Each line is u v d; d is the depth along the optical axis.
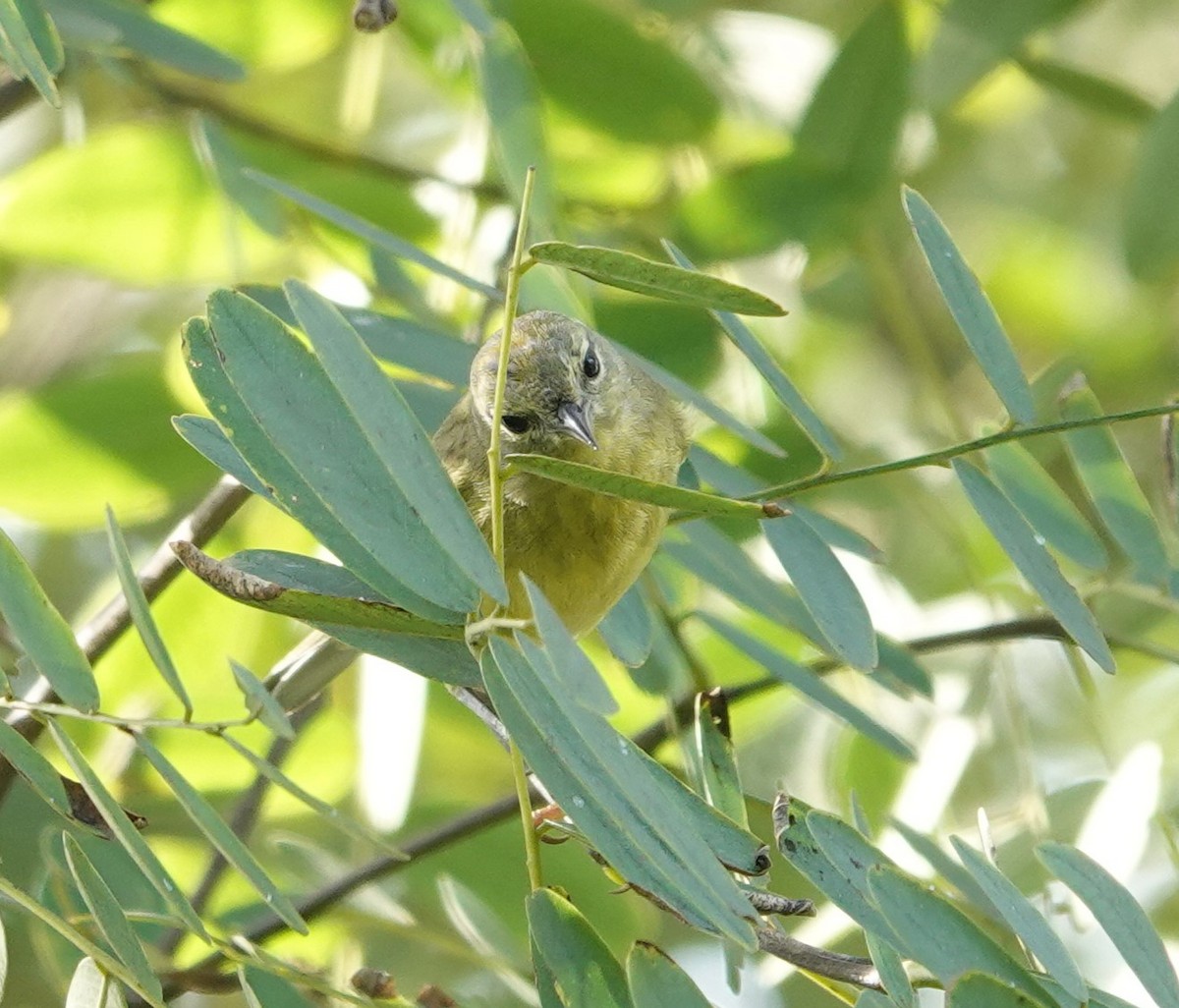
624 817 4.65
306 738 9.52
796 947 5.59
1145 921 5.26
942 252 5.91
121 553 5.17
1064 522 6.68
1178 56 13.38
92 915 5.44
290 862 8.86
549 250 4.59
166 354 9.60
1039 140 13.30
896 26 9.55
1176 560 7.28
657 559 8.66
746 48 11.01
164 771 5.21
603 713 4.27
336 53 11.82
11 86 9.88
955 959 5.07
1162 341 12.79
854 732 9.31
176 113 9.84
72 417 9.43
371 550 4.75
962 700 9.29
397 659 5.47
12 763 5.42
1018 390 5.88
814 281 11.31
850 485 10.15
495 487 4.76
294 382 4.82
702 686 7.95
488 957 8.39
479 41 8.29
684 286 4.55
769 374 6.05
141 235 9.73
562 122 9.99
